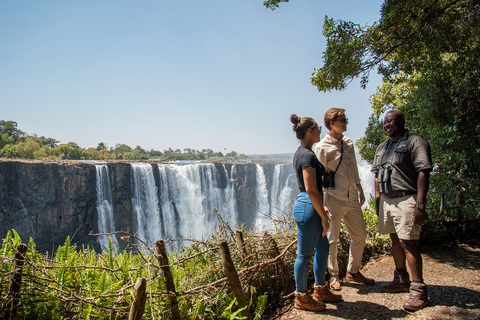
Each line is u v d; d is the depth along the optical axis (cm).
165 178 3884
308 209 247
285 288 295
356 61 674
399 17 589
